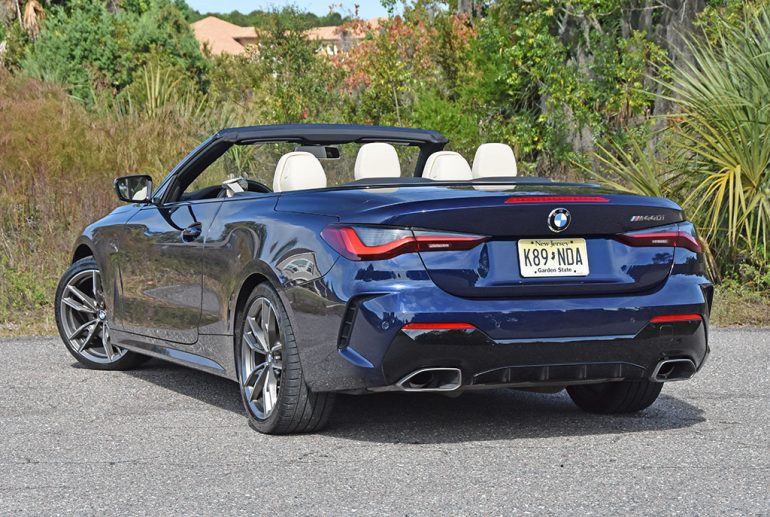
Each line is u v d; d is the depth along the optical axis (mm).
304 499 4660
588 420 6309
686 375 5840
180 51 26062
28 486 4887
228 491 4789
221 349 6375
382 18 21859
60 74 23594
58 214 13711
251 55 28719
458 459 5340
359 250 5316
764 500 4613
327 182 6797
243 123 20000
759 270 12156
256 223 6016
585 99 17984
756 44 12945
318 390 5555
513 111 19359
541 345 5352
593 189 5832
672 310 5602
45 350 9062
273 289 5785
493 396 7102
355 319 5301
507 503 4590
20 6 31781
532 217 5383
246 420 6301
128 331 7586
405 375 5258
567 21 18906
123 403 6840
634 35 18047
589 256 5516
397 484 4887
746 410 6594
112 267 7715
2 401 6914
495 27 19469
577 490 4781
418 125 18812
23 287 11648
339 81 23219
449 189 5715
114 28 25438
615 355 5512
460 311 5242
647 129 16531
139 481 4957
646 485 4855
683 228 5773
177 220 6922
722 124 12469
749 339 9711
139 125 17281
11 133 15438
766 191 12156
